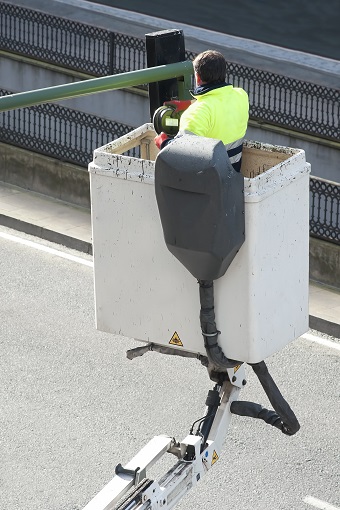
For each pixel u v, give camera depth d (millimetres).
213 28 33344
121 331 9539
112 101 26469
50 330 17094
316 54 31188
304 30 33531
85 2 34656
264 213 8836
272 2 36438
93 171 9172
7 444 14266
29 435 14453
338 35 33156
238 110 9508
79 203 21672
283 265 9188
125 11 34250
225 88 9469
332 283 18562
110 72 26750
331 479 13633
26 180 22359
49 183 22016
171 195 8602
